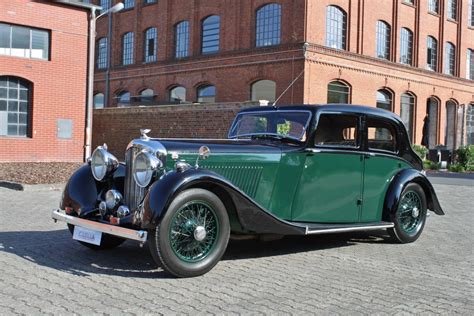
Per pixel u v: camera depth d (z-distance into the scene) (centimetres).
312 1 2467
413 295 496
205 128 2012
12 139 1861
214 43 2919
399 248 723
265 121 704
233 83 2759
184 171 525
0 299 450
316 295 487
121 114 2448
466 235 833
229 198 558
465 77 3594
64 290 480
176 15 3134
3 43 1823
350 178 689
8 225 800
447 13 3419
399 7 3005
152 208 504
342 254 673
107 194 574
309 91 2455
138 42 3384
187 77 3033
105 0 3634
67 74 1962
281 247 704
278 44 2533
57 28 1923
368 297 485
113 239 642
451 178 2077
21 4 1833
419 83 3158
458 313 446
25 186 1223
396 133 749
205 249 543
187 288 496
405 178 740
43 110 1917
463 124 3384
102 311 425
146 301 454
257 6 2653
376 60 2817
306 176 646
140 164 541
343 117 686
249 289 500
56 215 611
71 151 1994
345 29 2664
